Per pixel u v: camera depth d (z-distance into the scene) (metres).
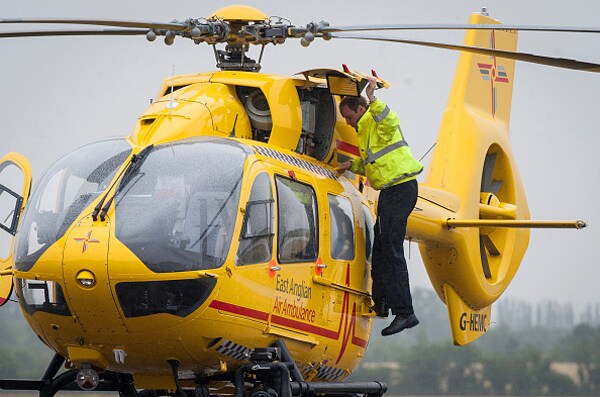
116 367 34.22
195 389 36.22
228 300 32.59
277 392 33.38
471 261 46.69
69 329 32.84
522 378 101.94
